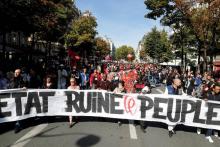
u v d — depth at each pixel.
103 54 101.81
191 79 18.02
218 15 25.81
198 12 26.28
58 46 59.16
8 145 8.01
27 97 10.09
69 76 20.00
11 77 11.73
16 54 37.94
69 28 47.94
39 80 13.11
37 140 8.55
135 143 8.66
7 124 10.44
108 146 8.23
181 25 31.05
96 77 16.22
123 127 10.52
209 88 13.15
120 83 10.93
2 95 9.61
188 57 51.66
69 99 10.72
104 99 10.77
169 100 10.27
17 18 20.42
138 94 10.52
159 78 35.78
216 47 31.02
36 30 24.05
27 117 10.09
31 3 21.05
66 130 9.77
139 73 23.48
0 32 23.70
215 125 10.02
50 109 10.56
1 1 19.09
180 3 26.16
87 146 8.15
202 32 27.33
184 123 10.20
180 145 8.74
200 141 9.36
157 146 8.48
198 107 10.12
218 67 42.44
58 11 31.28
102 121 11.29
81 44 53.41
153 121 11.13
